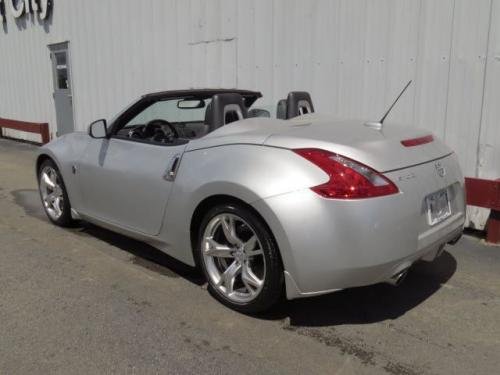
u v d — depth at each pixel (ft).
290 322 10.43
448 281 12.56
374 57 18.52
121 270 13.08
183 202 11.22
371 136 10.22
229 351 9.35
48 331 9.99
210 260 11.16
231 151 10.54
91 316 10.60
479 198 15.24
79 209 15.31
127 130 14.60
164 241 12.17
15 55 40.75
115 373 8.66
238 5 22.90
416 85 17.57
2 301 11.25
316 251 9.15
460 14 16.19
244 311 10.61
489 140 16.15
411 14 17.31
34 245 14.96
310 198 9.17
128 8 28.96
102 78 32.09
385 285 12.23
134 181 12.68
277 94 21.99
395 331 10.14
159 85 28.02
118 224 13.70
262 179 9.66
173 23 26.32
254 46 22.54
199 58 25.29
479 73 16.07
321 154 9.46
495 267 13.51
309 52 20.53
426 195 9.95
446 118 17.02
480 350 9.46
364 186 9.11
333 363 9.00
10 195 21.47
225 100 11.96
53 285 12.13
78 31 33.32
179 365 8.91
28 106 40.65
